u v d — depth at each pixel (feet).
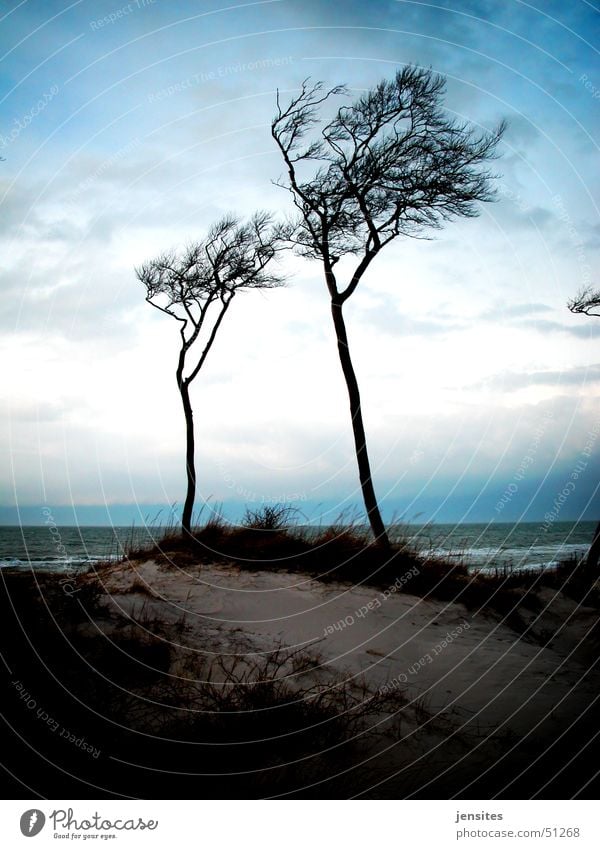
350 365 33.63
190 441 33.76
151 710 16.16
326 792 14.25
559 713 18.04
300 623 22.71
